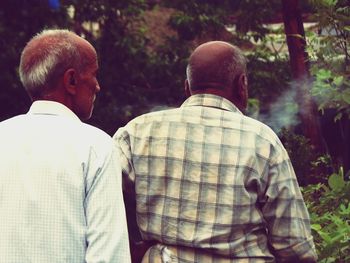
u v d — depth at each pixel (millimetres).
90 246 3955
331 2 7383
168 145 4777
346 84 7301
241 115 4820
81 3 17781
